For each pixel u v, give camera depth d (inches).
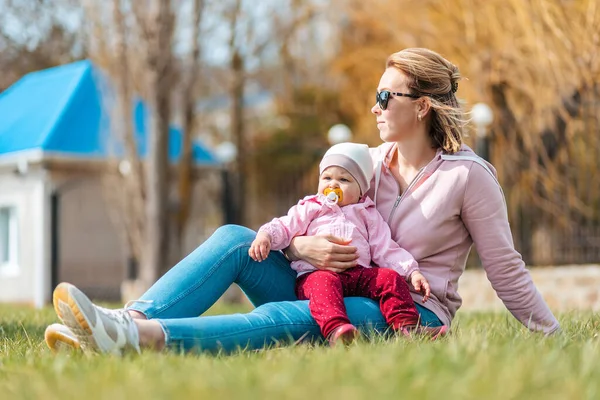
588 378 180.9
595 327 329.1
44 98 1417.3
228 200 1177.4
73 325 231.3
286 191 1285.7
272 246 281.1
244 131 1601.9
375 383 169.9
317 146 1517.0
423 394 159.2
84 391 172.7
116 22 1147.9
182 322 241.6
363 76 1309.1
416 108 288.2
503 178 920.9
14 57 1859.0
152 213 1138.7
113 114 1201.4
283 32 1567.4
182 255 1457.9
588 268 732.7
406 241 284.2
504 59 912.9
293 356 219.1
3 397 181.8
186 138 1402.6
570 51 792.9
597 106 782.5
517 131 921.5
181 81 1357.0
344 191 287.1
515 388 164.6
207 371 190.7
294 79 1651.1
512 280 283.1
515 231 870.4
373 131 1258.6
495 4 928.3
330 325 251.8
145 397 162.9
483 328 334.3
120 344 231.0
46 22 1808.6
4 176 1314.0
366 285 271.0
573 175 844.6
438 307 282.0
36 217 1255.5
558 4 796.0
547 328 284.8
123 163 1214.9
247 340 248.8
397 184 293.1
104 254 1325.0
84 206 1305.4
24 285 1274.6
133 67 1162.0
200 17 1307.8
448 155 285.6
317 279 264.7
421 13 1085.8
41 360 233.6
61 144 1262.3
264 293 283.9
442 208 280.4
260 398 158.7
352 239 279.6
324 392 160.9
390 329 266.7
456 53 1002.1
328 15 1515.7
